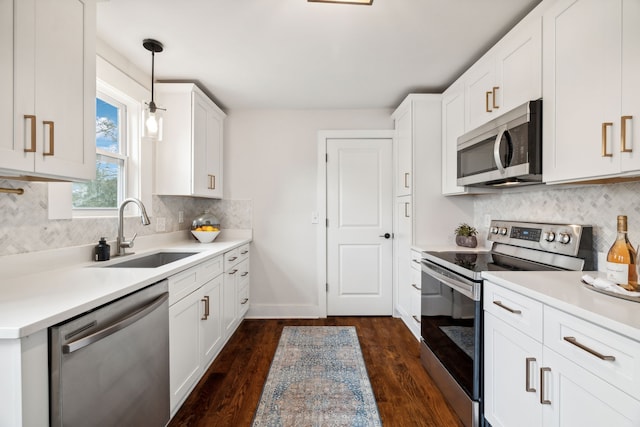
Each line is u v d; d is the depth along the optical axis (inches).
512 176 66.6
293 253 133.1
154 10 67.4
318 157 131.5
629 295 41.9
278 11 68.0
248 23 72.4
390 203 131.7
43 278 53.3
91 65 55.4
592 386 37.4
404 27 74.4
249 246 132.0
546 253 72.5
